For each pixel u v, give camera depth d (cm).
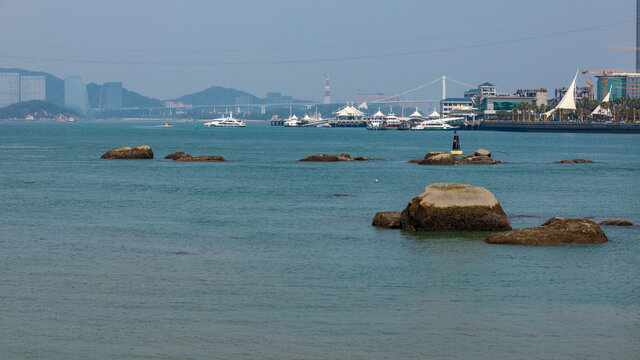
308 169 9006
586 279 2831
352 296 2586
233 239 3788
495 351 2027
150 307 2438
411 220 3909
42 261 3184
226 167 9250
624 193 6281
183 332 2183
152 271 2988
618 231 3966
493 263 3098
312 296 2586
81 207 5150
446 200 3797
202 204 5362
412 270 2992
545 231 3522
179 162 10019
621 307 2450
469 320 2302
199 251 3444
